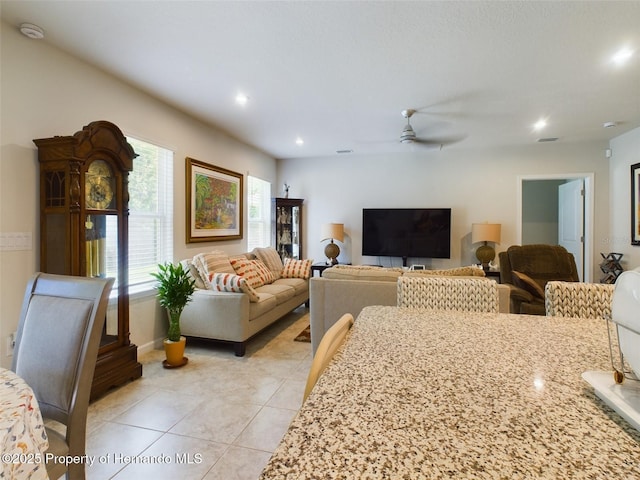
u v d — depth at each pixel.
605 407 0.56
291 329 4.01
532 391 0.62
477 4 1.92
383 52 2.46
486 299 1.37
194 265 3.46
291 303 4.34
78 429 1.21
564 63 2.61
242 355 3.13
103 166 2.47
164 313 3.45
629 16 2.03
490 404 0.57
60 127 2.43
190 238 3.81
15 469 0.77
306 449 0.45
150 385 2.52
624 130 4.37
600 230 4.91
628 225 4.45
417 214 5.49
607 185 4.88
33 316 1.31
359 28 2.16
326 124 4.14
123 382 2.51
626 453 0.45
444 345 0.87
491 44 2.35
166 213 3.53
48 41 2.31
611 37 2.25
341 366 0.73
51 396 1.23
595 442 0.47
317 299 2.67
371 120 3.99
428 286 1.41
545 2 1.91
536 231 6.62
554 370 0.71
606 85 3.00
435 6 1.94
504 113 3.73
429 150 5.50
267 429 1.97
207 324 3.22
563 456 0.45
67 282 1.33
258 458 1.73
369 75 2.83
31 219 2.25
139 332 3.16
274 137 4.75
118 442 1.85
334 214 6.01
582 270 5.12
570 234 5.58
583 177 4.97
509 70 2.73
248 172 5.21
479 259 5.03
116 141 2.50
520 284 3.47
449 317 1.16
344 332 0.93
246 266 4.10
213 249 4.32
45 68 2.33
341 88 3.10
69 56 2.48
